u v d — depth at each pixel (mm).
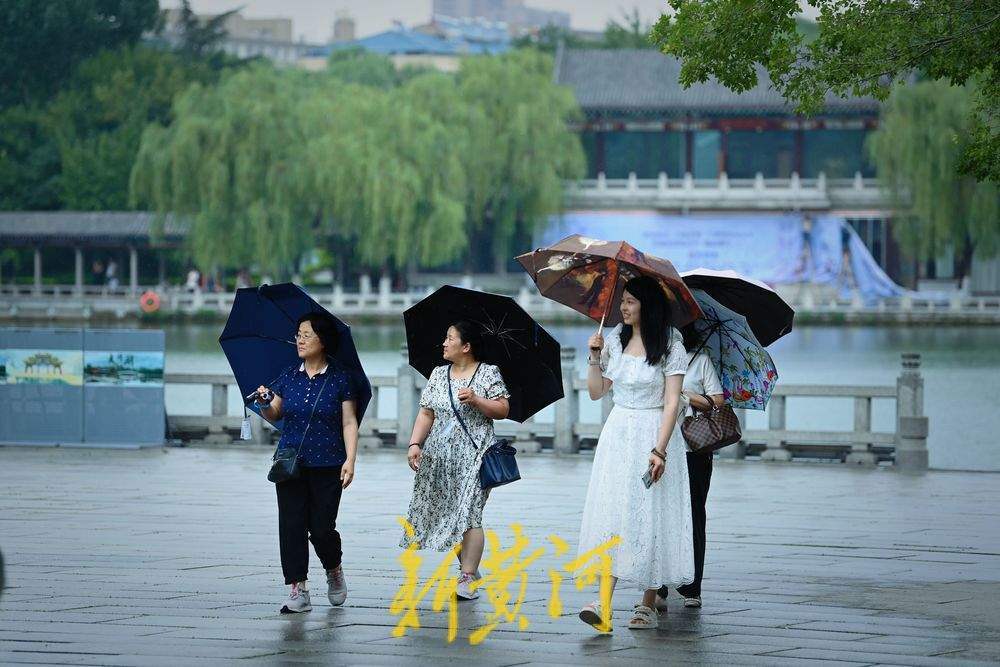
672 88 126250
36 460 27438
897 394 26906
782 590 14648
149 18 162125
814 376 64625
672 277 12664
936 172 102062
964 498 22422
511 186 114125
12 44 150625
